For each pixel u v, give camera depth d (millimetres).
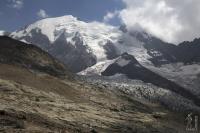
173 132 112062
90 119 91000
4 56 176000
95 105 131625
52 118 73062
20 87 108125
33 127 51031
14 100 85812
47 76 155375
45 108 87125
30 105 84812
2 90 96562
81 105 117938
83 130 63656
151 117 144500
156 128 110375
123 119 112188
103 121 93250
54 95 119375
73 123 74188
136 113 143875
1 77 114938
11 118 51812
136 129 92812
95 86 196000
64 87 142875
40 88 120750
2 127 46344
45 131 50094
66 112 90938
